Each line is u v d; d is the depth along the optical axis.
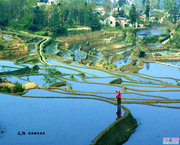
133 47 169.88
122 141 25.41
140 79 88.81
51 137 23.75
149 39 198.75
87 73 87.25
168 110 34.28
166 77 97.19
